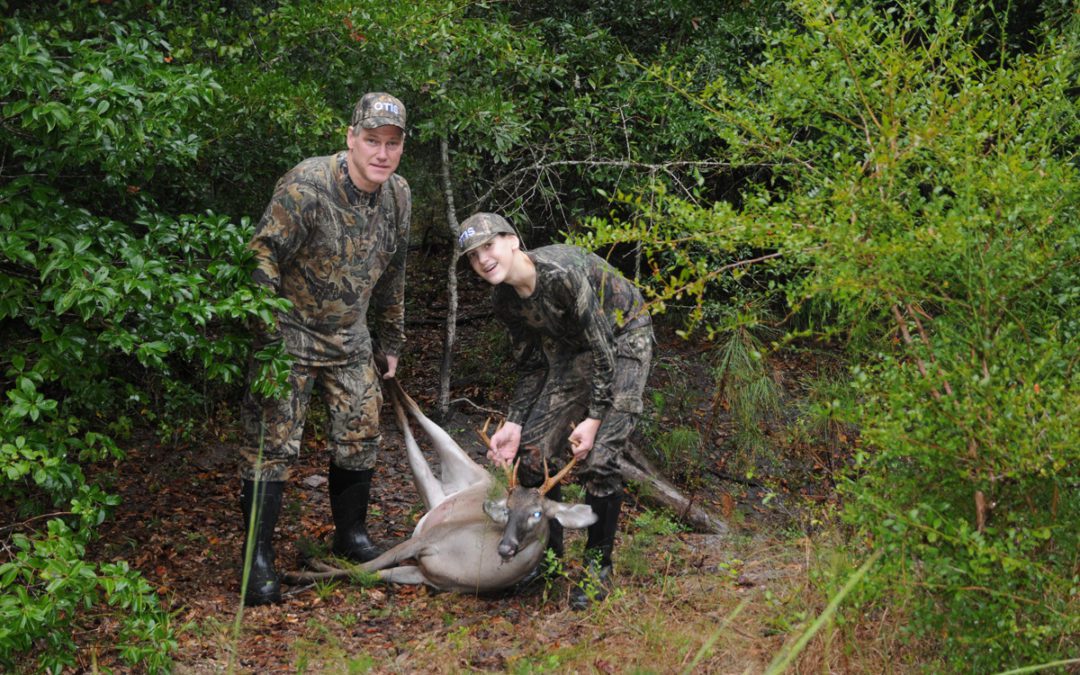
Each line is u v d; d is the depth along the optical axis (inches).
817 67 140.3
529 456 189.6
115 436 258.8
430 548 187.9
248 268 173.2
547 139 280.4
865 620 148.3
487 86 255.8
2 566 141.3
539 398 191.0
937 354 125.3
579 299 173.8
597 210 292.7
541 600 186.5
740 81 269.3
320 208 183.6
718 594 176.9
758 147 153.7
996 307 122.3
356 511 206.2
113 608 178.9
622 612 173.2
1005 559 114.7
